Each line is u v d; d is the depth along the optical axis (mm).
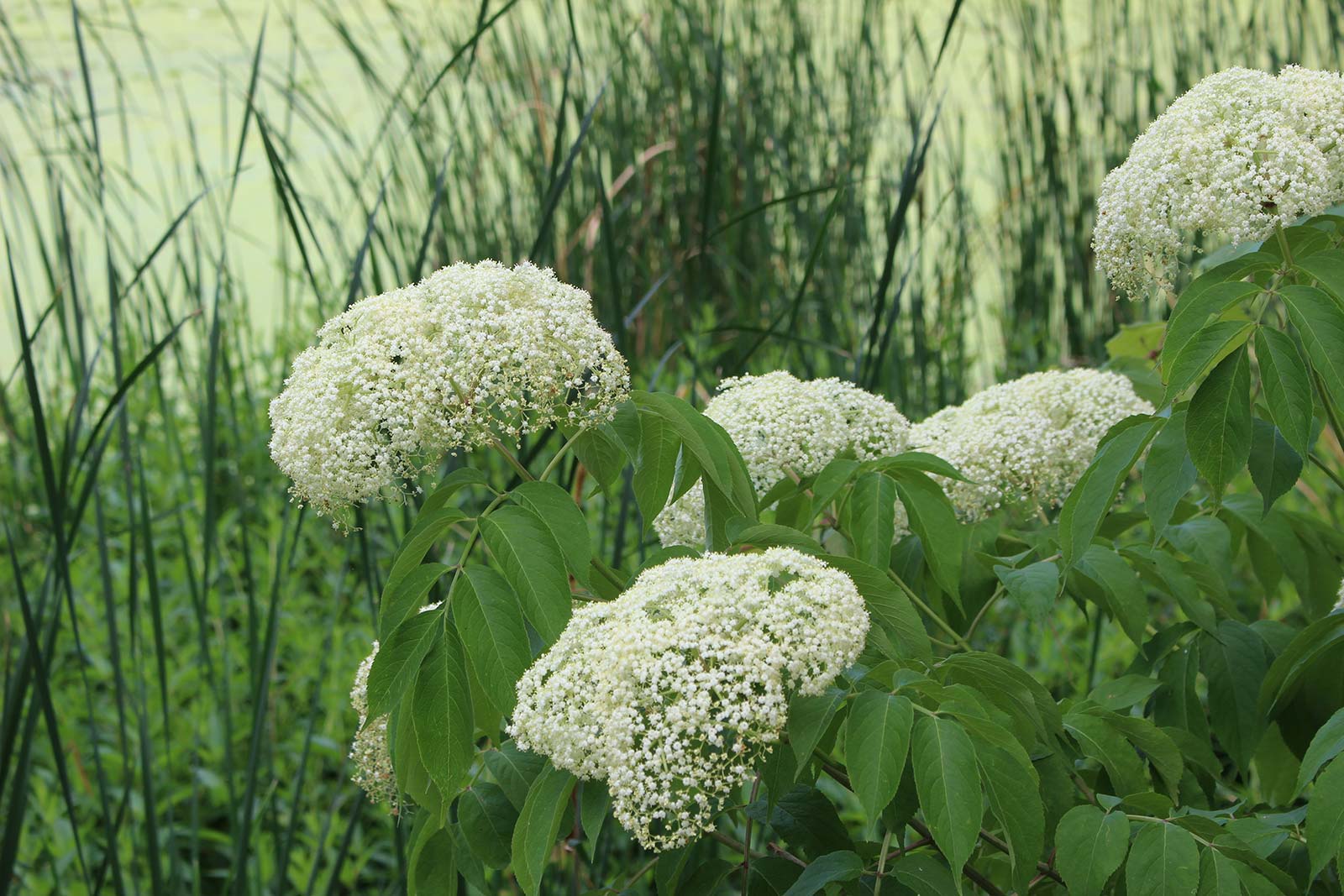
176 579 4008
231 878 3012
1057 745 2543
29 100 4352
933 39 7961
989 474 2742
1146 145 2590
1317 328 2424
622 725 2369
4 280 5492
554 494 2469
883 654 2537
